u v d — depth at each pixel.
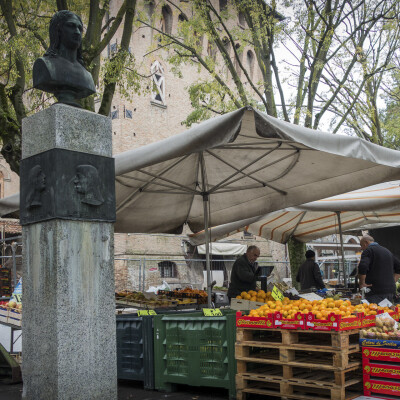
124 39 11.30
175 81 28.48
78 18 5.49
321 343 5.91
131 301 11.07
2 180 28.08
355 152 5.93
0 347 7.70
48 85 5.32
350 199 10.36
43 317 4.87
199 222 10.31
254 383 6.21
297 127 5.48
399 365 5.24
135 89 11.96
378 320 5.58
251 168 7.98
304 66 15.02
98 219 5.18
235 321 6.22
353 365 5.45
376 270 8.60
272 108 14.14
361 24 13.95
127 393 6.69
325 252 29.50
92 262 5.09
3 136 11.11
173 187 8.43
